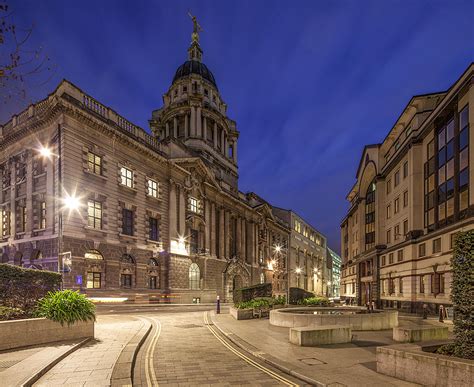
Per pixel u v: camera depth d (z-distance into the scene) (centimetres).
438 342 938
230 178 7025
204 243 4919
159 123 7069
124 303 3294
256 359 1101
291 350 1206
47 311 1260
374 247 4769
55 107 2872
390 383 805
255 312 2386
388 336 1558
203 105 6544
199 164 4638
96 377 853
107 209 3247
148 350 1253
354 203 6209
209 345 1355
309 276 10275
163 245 4041
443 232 2884
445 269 2861
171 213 4191
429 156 3422
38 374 845
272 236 7775
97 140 3219
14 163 3272
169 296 3959
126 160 3572
